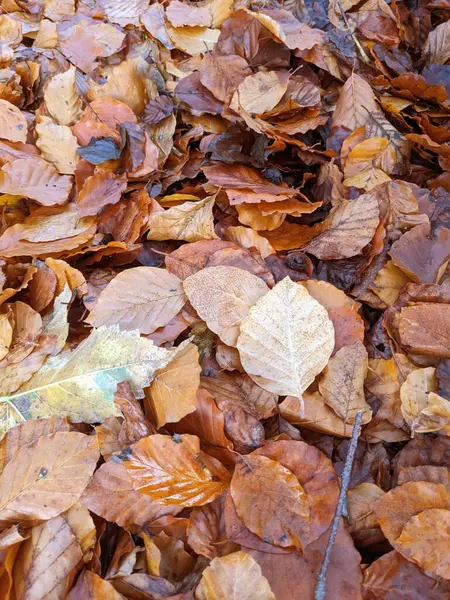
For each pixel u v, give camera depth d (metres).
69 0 0.50
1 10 0.50
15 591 0.21
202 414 0.26
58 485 0.24
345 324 0.30
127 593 0.22
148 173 0.38
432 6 0.50
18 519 0.23
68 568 0.22
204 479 0.24
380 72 0.46
